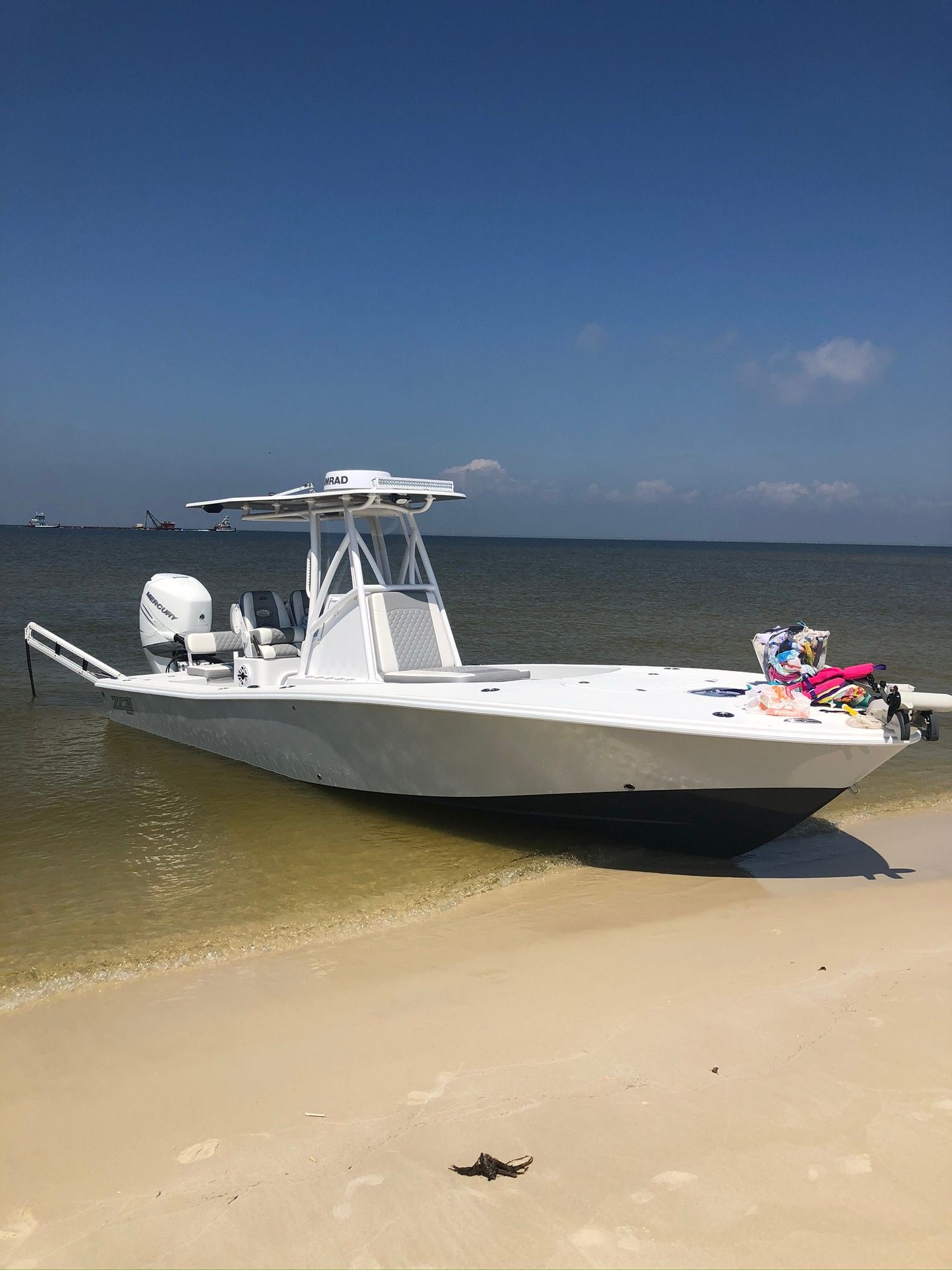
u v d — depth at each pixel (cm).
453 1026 410
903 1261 254
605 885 612
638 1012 417
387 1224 277
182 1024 421
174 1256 267
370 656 775
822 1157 302
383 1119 335
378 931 535
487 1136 320
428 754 699
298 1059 385
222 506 896
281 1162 312
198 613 1086
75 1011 437
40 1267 265
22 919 554
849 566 8381
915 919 536
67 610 2316
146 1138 331
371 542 861
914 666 1593
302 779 850
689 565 7669
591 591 3681
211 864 654
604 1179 293
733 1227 269
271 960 494
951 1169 294
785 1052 374
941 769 910
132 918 555
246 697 836
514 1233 270
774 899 580
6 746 1014
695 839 639
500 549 14950
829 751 538
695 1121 325
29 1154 323
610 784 621
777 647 605
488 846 694
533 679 740
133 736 1066
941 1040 382
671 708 601
